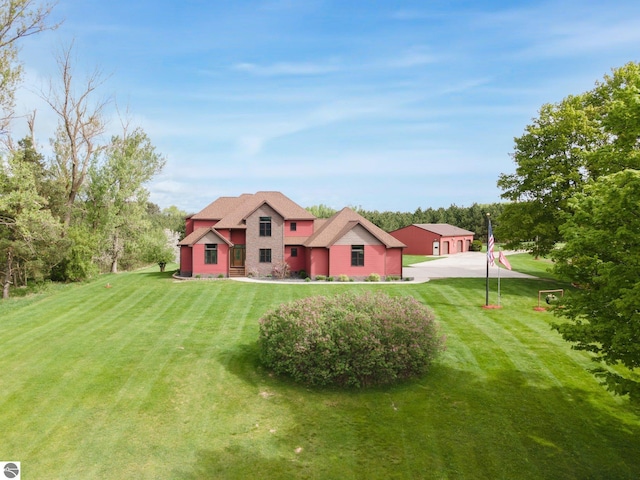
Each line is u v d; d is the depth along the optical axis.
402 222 89.50
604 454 10.03
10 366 15.83
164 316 23.42
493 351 16.83
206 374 15.00
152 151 48.12
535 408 12.24
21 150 35.41
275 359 14.92
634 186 8.52
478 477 9.23
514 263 49.62
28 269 34.97
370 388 13.76
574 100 32.00
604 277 8.84
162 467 9.67
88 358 16.61
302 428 11.38
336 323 14.28
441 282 32.97
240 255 39.56
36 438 10.84
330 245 35.66
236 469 9.61
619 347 8.41
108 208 45.06
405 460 9.88
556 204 31.34
